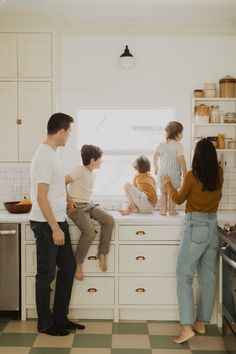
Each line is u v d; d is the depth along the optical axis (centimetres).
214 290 325
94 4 352
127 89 403
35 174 306
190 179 309
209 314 327
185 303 313
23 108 381
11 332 328
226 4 350
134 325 346
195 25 392
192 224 312
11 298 350
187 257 313
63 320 330
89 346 305
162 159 373
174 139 373
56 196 316
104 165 412
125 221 347
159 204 404
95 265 350
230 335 284
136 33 398
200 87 402
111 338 320
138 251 349
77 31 398
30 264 349
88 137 412
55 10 365
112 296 351
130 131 411
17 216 358
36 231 315
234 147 385
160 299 351
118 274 350
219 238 320
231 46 399
